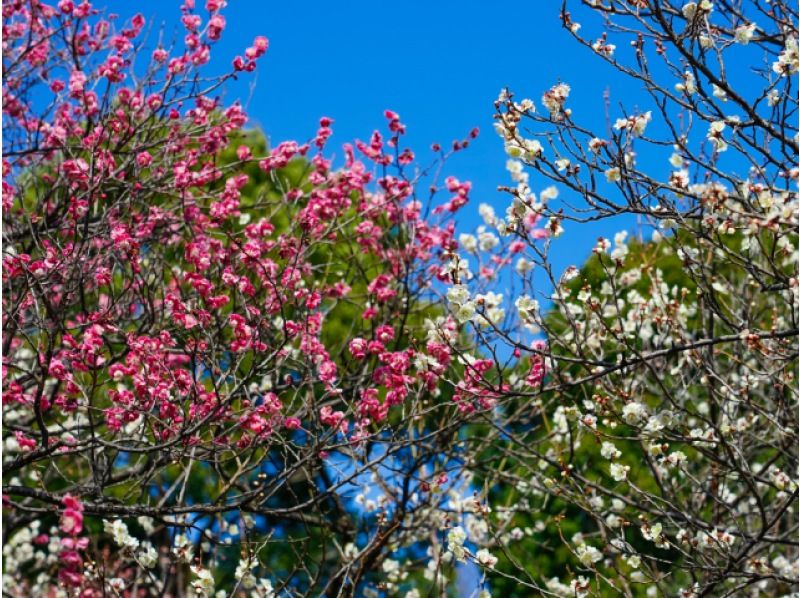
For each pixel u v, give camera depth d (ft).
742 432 15.83
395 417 21.03
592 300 12.96
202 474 24.63
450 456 19.40
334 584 19.58
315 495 16.98
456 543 14.15
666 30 12.09
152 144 18.58
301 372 18.19
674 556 23.66
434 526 20.13
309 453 15.38
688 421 19.56
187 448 14.44
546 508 27.55
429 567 21.21
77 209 15.69
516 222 12.48
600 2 12.34
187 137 19.49
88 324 14.71
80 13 19.27
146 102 18.74
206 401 15.05
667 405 17.95
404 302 20.88
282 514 15.46
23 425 20.51
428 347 14.28
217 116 21.24
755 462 20.95
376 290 19.25
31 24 19.19
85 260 15.39
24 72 20.88
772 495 20.85
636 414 13.93
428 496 18.94
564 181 12.00
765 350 12.39
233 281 14.83
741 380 14.80
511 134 11.97
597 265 20.80
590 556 14.76
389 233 21.98
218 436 14.66
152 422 14.73
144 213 19.36
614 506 20.68
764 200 12.25
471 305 12.24
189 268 19.70
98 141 16.83
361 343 14.97
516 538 22.04
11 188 18.21
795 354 12.50
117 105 18.93
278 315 19.38
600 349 16.93
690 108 12.32
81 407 14.15
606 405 14.08
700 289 13.67
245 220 19.72
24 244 19.25
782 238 15.43
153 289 16.25
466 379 14.78
